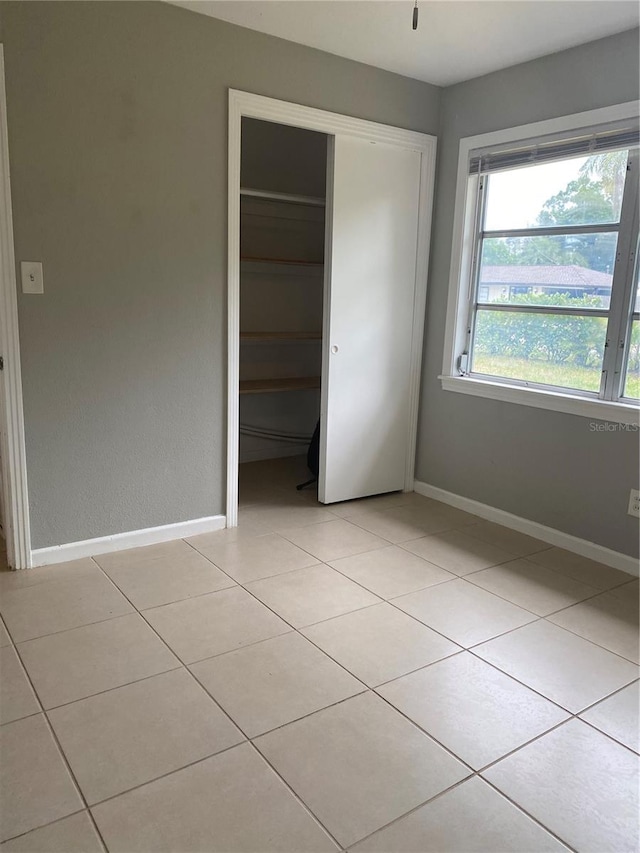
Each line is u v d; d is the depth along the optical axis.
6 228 2.54
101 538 3.02
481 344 3.70
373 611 2.59
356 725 1.91
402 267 3.77
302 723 1.91
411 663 2.23
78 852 1.46
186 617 2.49
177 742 1.82
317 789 1.67
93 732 1.84
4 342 2.62
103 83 2.67
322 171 4.70
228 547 3.17
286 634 2.39
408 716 1.96
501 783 1.71
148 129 2.81
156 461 3.11
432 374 3.95
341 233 3.49
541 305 3.35
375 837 1.53
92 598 2.61
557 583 2.90
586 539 3.20
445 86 3.67
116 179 2.77
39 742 1.80
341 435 3.76
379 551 3.19
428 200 3.78
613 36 2.87
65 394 2.80
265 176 4.48
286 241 4.64
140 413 3.02
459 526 3.57
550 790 1.69
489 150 3.46
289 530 3.43
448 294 3.77
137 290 2.90
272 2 2.70
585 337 3.15
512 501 3.55
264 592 2.71
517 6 2.63
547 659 2.29
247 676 2.13
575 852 1.51
